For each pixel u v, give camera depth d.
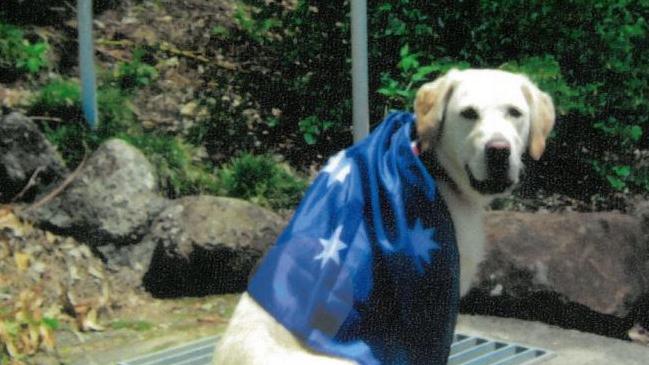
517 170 2.14
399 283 2.06
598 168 3.60
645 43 3.70
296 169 3.64
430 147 2.20
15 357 2.68
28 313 2.79
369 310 2.05
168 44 4.29
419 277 2.07
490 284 3.03
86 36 3.49
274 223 3.15
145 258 3.13
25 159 3.21
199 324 2.92
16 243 3.04
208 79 3.89
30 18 4.27
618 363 2.75
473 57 3.62
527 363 2.71
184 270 3.07
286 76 3.78
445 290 2.10
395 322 2.08
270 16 3.86
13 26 4.04
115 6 4.53
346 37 3.71
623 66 3.60
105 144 3.27
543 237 3.10
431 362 2.11
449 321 2.11
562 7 3.60
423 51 3.63
